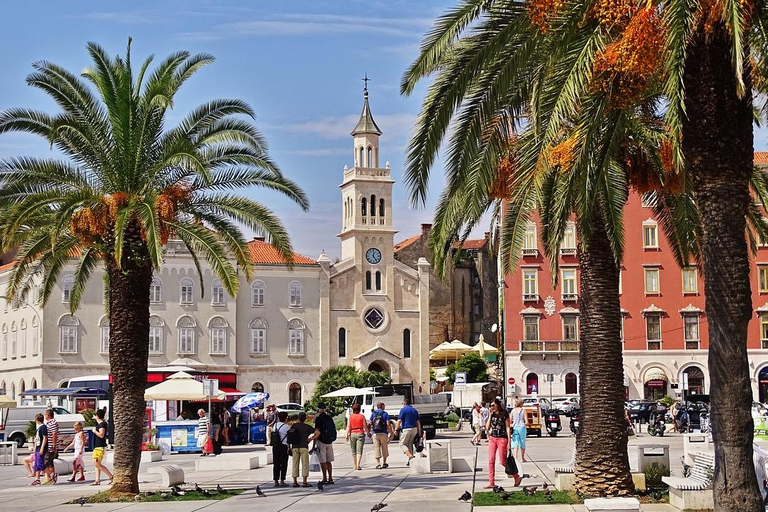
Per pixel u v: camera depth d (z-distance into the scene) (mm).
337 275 110312
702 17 15234
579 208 20594
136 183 28484
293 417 31297
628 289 92750
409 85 17797
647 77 16922
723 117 15867
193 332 103812
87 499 27672
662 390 91938
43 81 28047
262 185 29828
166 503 26812
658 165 21875
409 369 111750
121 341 28203
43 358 97625
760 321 90500
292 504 25656
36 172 28469
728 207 15898
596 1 16328
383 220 113062
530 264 94250
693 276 92625
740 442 15648
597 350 22969
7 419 62469
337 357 109188
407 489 28578
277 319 107562
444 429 69125
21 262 29781
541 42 17859
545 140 16750
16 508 26594
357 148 114750
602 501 17609
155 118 28734
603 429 22906
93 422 58594
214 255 29016
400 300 112438
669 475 25047
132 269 28172
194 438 51656
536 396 84188
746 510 15539
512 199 21938
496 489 25734
